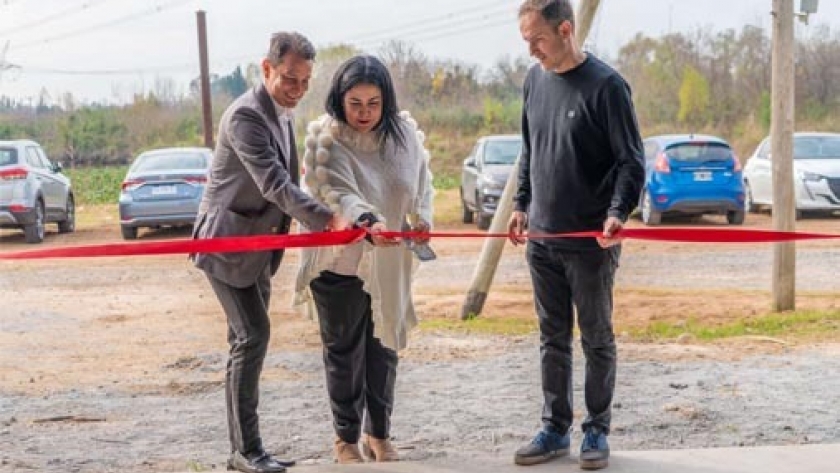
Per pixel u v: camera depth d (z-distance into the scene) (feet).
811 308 41.63
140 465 22.57
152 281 55.11
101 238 76.74
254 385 19.15
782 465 19.84
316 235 17.92
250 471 19.12
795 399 27.30
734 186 75.77
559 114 19.10
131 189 73.00
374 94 19.15
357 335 20.21
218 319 42.42
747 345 34.42
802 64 153.07
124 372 32.37
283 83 18.17
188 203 72.69
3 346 36.96
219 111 179.42
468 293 40.60
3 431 25.55
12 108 182.80
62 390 29.94
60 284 54.24
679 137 78.69
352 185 19.26
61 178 79.41
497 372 30.99
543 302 19.99
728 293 46.47
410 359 32.83
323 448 23.67
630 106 18.63
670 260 60.23
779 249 40.86
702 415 25.68
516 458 19.95
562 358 20.06
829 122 148.87
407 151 19.90
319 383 30.07
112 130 181.27
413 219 20.33
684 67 159.02
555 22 18.54
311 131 19.48
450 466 19.94
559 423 20.18
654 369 30.83
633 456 20.44
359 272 19.48
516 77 178.81
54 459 23.13
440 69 178.40
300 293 19.95
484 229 78.64
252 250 18.13
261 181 17.94
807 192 75.31
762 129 148.36
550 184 19.36
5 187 71.51
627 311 42.06
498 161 79.56
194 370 32.48
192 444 24.20
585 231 19.29
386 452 21.09
